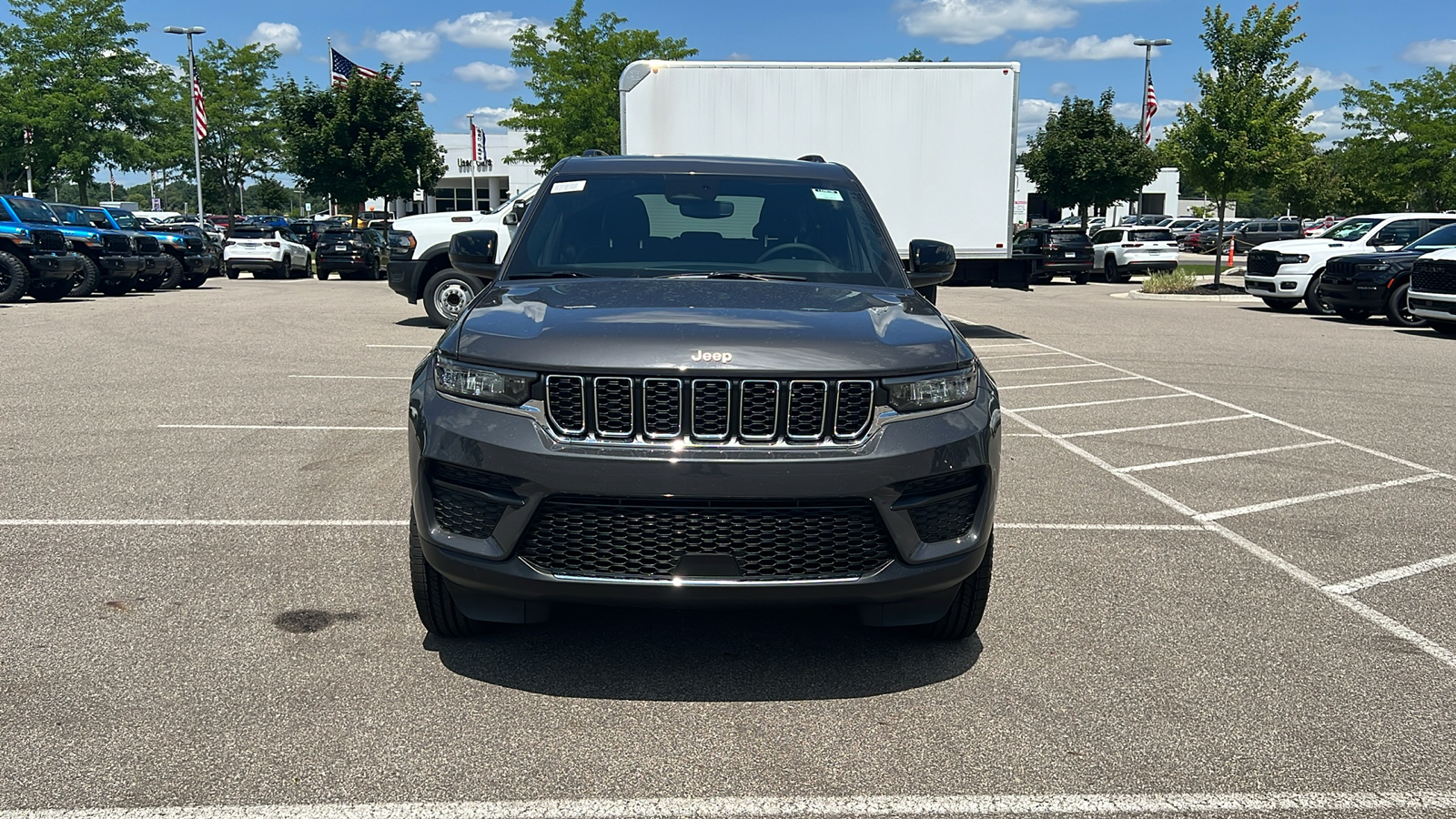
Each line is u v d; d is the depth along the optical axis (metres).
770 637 4.08
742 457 3.24
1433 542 5.43
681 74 14.60
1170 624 4.27
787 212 4.81
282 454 6.91
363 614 4.21
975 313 19.38
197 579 4.57
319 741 3.20
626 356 3.27
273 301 20.20
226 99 53.03
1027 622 4.27
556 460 3.25
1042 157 43.97
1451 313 14.70
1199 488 6.51
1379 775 3.09
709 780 3.02
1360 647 4.06
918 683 3.69
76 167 43.19
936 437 3.40
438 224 14.41
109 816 2.76
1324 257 18.86
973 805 2.91
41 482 6.12
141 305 18.86
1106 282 31.44
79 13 44.09
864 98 14.67
